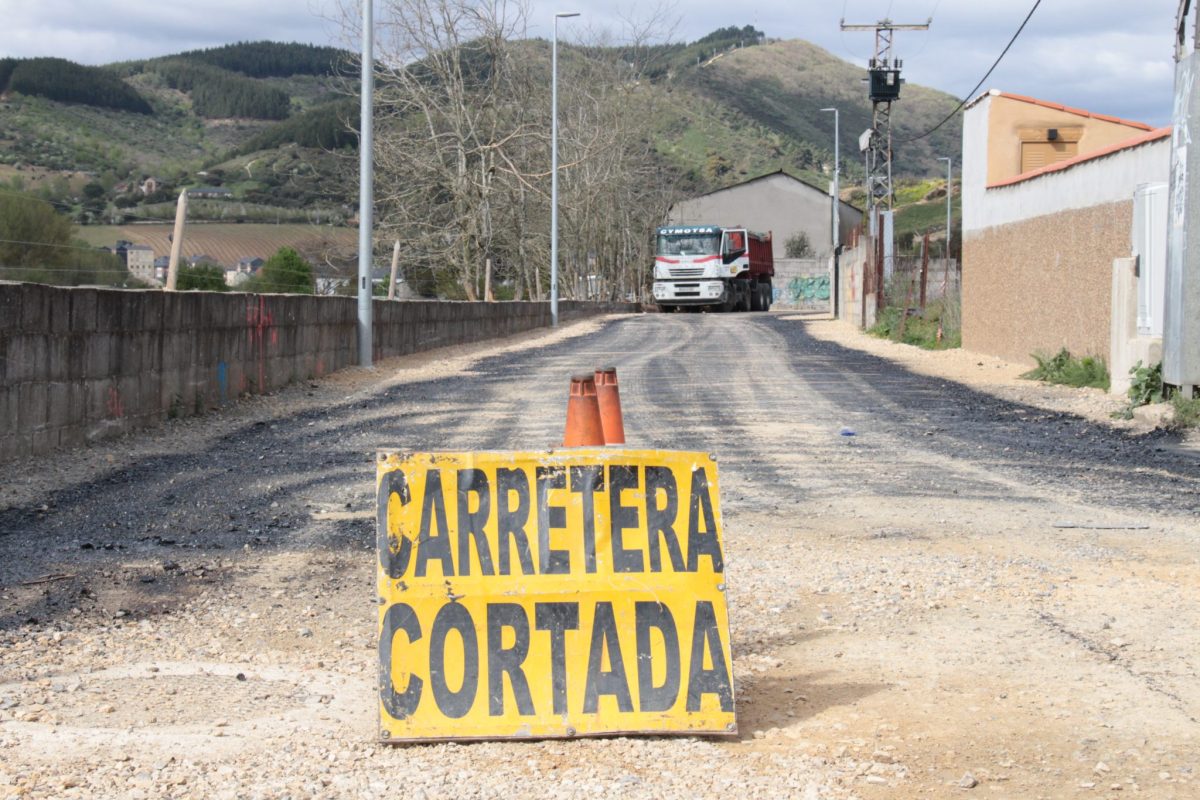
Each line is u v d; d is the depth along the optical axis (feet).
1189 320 44.98
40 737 15.06
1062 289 66.69
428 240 137.39
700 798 13.47
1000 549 25.44
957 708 16.33
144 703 16.42
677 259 188.24
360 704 16.63
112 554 24.88
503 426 45.27
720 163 506.89
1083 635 19.48
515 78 150.41
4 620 20.22
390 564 15.55
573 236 187.83
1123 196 57.93
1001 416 49.24
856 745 15.03
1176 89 46.52
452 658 15.44
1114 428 44.78
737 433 43.96
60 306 37.60
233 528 27.48
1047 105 83.66
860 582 22.77
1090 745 14.99
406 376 68.23
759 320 154.71
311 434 43.60
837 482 33.78
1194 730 15.44
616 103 190.08
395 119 138.92
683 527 16.01
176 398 46.83
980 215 84.33
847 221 337.52
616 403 30.53
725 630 15.74
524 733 15.23
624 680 15.56
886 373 70.03
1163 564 24.04
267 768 14.21
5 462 34.96
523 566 15.74
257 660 18.47
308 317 63.62
